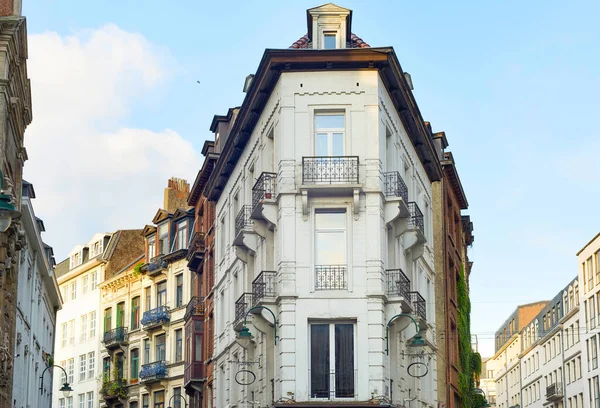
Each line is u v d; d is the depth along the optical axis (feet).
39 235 145.69
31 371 153.69
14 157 102.37
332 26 105.19
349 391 95.30
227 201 139.44
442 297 144.36
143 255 239.50
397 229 104.53
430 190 138.82
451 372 145.28
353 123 99.71
